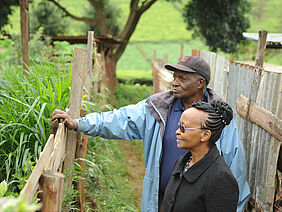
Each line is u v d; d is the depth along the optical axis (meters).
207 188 1.89
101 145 4.74
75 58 2.64
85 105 3.30
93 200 4.02
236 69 3.74
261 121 2.90
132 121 2.73
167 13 45.56
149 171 2.71
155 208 2.66
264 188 2.89
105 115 2.74
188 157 2.12
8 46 7.70
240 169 2.62
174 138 2.64
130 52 34.12
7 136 2.91
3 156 2.95
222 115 1.95
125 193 4.78
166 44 37.22
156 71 9.64
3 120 2.91
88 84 3.78
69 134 2.72
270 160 2.80
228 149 2.62
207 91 2.79
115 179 5.08
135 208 4.50
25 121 2.88
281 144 2.74
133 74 22.42
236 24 12.53
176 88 2.63
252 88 3.18
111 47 12.64
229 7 12.20
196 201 1.92
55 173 1.88
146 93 13.02
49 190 1.83
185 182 2.01
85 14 16.64
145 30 41.41
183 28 42.22
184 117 1.99
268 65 4.03
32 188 1.66
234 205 1.89
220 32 12.73
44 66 3.68
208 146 2.00
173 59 32.59
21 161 2.85
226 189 1.87
